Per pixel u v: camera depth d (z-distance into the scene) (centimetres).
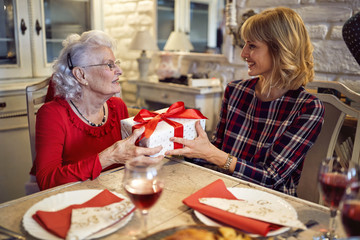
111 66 132
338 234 75
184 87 284
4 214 83
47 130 127
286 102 130
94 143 139
